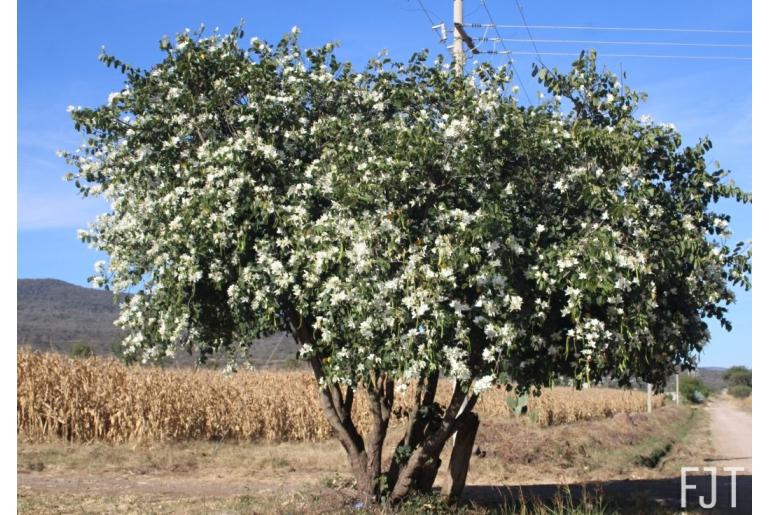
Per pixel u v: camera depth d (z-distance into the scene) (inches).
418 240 275.3
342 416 361.4
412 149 272.1
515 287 265.4
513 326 263.3
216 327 334.0
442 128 285.3
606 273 253.3
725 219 306.0
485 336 281.1
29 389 703.1
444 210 269.3
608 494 514.3
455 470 379.6
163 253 300.8
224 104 316.8
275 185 301.6
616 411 1606.8
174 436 775.1
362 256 269.3
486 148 277.1
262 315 300.4
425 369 277.4
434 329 265.0
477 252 257.4
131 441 733.9
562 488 543.8
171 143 307.6
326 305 278.5
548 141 276.8
